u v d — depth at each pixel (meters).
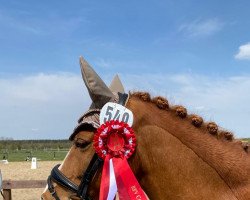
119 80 3.34
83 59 3.00
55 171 3.03
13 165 32.03
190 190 2.94
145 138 3.00
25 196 14.59
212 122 3.20
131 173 2.93
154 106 3.15
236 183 2.99
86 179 2.94
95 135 2.94
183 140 3.04
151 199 3.05
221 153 3.04
